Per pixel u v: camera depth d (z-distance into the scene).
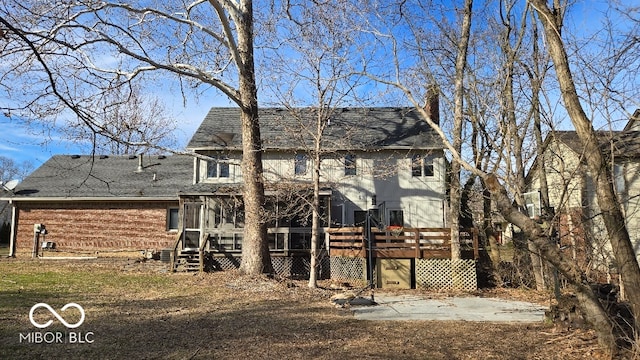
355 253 15.97
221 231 18.89
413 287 15.40
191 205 22.19
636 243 16.09
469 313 10.52
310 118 14.67
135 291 12.45
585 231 9.04
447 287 15.12
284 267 18.06
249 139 15.48
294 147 16.64
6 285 12.42
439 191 21.48
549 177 15.20
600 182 6.65
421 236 15.52
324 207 18.34
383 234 15.92
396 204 21.45
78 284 13.18
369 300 12.03
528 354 6.92
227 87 15.46
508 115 9.74
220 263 18.28
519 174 10.00
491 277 15.84
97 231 23.06
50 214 23.19
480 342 7.66
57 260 20.03
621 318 6.89
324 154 16.16
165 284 13.95
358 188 21.50
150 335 7.73
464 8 13.92
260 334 8.02
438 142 19.27
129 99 9.02
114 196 22.66
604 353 6.61
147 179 24.52
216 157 21.67
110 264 18.72
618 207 6.59
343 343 7.52
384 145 21.05
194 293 12.45
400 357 6.74
